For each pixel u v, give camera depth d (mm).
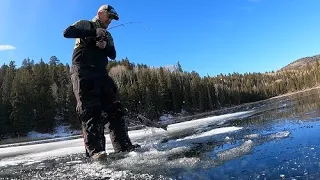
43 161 3928
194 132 5625
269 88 148750
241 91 135000
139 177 2311
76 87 4121
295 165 2129
